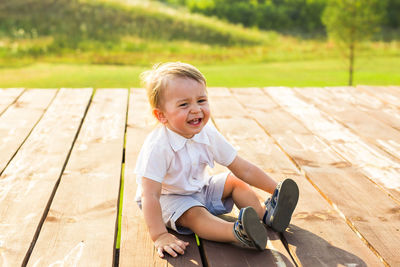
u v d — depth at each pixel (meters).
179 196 2.11
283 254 1.92
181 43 16.95
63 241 2.01
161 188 2.07
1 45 14.33
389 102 4.56
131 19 17.91
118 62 13.60
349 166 2.90
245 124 3.84
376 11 9.65
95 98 4.79
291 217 2.23
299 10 24.91
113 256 1.90
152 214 1.98
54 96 4.88
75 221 2.19
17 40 14.98
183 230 2.10
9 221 2.18
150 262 1.86
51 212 2.27
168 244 1.93
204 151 2.15
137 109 4.35
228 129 3.69
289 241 2.02
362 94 4.96
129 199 2.43
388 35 21.86
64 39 15.52
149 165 2.00
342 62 14.17
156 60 14.28
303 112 4.24
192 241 2.04
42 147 3.24
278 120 3.97
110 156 3.07
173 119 2.01
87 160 2.99
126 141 3.40
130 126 3.79
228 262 1.86
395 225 2.15
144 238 2.04
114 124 3.84
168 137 2.06
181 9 24.55
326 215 2.25
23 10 16.92
